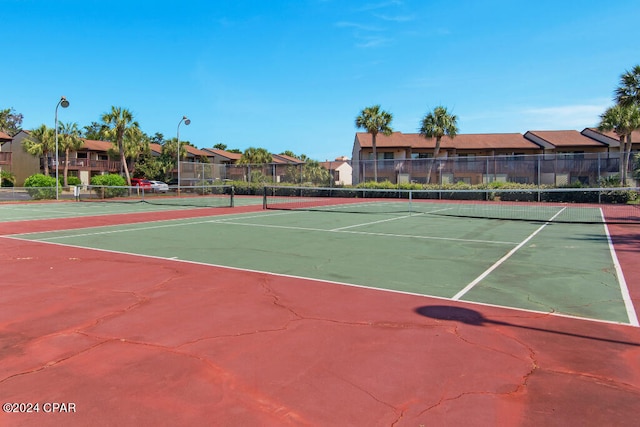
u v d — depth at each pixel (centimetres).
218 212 2230
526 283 701
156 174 5838
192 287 671
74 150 5122
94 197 3625
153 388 350
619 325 499
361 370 382
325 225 1593
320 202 3100
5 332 477
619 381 363
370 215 2044
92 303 584
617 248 1055
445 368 386
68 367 388
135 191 4028
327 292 642
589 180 3030
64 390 347
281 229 1462
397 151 5016
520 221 1752
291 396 337
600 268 819
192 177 3894
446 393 342
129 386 353
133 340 451
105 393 342
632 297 616
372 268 818
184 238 1232
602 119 3288
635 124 3053
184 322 506
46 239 1216
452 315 534
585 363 398
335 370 382
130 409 318
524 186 3042
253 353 417
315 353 418
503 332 476
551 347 435
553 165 3128
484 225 1599
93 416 309
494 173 3306
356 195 3591
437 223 1675
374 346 436
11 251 1012
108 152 5322
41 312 546
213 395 339
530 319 520
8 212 2241
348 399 333
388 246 1088
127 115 4275
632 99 2634
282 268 816
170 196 3788
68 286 679
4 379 366
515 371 381
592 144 4650
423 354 416
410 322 508
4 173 4444
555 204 2786
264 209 2438
